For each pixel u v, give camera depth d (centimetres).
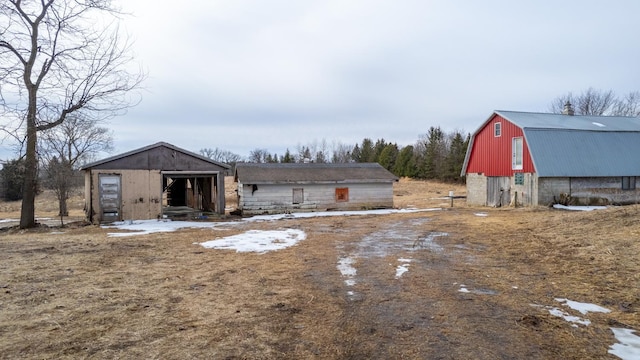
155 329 448
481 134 2542
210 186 2048
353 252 934
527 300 561
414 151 6619
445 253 907
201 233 1284
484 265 780
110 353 384
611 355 390
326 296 586
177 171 1783
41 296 567
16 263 792
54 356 375
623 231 975
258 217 1884
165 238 1169
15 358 369
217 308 527
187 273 724
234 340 421
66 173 2005
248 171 2125
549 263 778
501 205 2339
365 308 532
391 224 1481
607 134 2177
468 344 415
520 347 408
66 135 2505
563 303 547
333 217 1794
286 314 507
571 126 2217
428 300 565
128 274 711
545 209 1908
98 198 1642
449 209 2170
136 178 1706
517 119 2244
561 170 2028
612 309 521
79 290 601
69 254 895
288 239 1143
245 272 735
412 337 434
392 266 782
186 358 376
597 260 769
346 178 2167
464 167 2695
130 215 1694
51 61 1489
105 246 1010
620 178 2155
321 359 381
